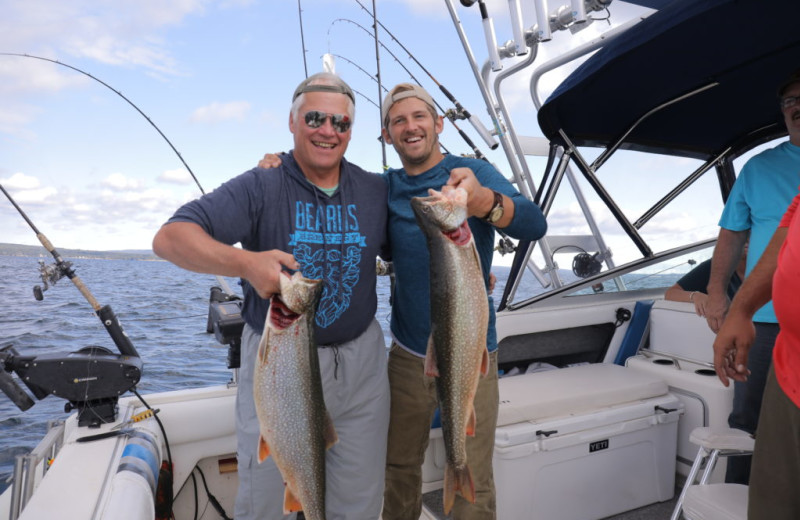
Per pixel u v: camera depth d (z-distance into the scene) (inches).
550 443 107.0
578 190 149.3
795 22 106.4
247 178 71.8
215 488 106.8
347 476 78.7
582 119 139.4
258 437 70.6
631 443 116.6
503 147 153.6
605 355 153.7
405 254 81.4
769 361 95.2
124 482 73.2
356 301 77.0
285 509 61.7
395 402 88.2
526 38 130.2
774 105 140.4
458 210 60.8
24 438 288.4
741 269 131.6
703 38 111.6
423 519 109.8
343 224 76.1
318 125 71.0
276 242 73.2
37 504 66.5
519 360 147.9
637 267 154.6
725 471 118.0
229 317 97.7
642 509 118.6
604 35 123.0
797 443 56.4
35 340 559.2
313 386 61.1
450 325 63.5
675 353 137.4
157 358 446.6
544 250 145.1
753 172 102.7
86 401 87.9
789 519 57.7
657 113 141.5
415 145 80.6
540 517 108.1
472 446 83.9
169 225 63.3
